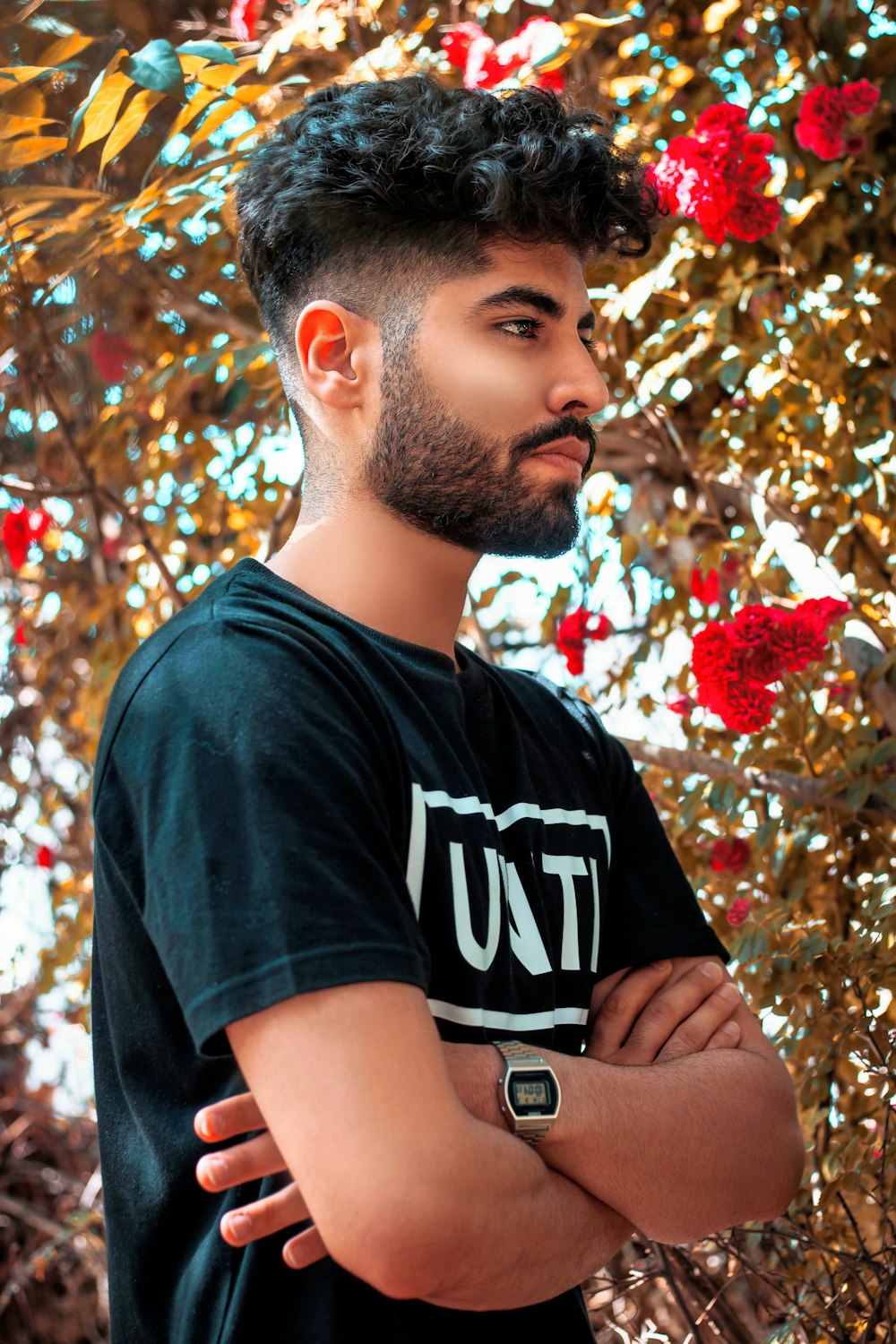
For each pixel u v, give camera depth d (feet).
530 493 3.58
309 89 7.55
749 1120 3.61
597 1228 3.26
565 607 7.99
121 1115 3.52
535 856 3.84
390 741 3.38
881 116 6.89
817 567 6.65
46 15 7.20
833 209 7.01
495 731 4.00
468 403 3.53
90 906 9.68
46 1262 9.63
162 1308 3.37
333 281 3.70
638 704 7.71
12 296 7.66
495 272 3.57
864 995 5.62
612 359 7.59
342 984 2.85
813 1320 5.07
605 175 3.68
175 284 8.63
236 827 3.01
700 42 7.65
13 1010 10.82
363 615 3.72
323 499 3.80
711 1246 5.93
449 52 7.29
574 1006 3.80
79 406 9.86
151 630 9.13
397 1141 2.78
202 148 7.44
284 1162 3.08
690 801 6.51
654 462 7.70
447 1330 3.27
